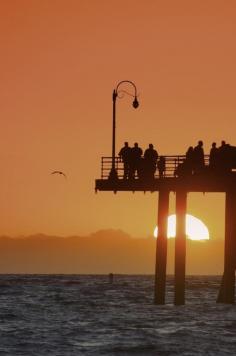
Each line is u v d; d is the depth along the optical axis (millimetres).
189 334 157125
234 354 139375
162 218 177125
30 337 154625
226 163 170375
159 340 151250
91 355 138250
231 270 185875
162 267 181875
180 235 177500
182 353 140125
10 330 164125
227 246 181625
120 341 150000
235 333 159000
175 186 173000
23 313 197750
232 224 177625
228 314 183000
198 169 171375
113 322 175750
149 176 174000
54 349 143000
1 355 137500
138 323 172375
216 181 171000
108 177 175750
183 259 178875
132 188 174750
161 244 179875
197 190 173000
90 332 160875
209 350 142625
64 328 166625
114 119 178250
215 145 171125
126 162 174250
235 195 173375
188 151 171750
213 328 164250
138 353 140500
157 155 173750
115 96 179125
